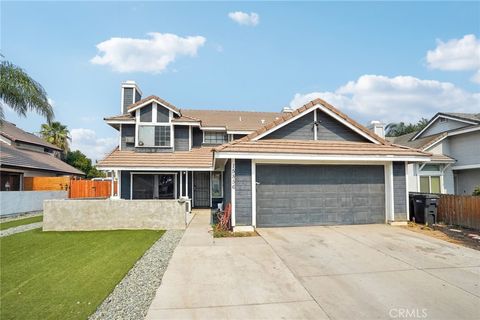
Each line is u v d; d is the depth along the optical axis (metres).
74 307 4.18
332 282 5.03
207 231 9.71
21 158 19.83
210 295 4.52
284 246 7.37
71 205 10.34
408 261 6.16
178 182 17.39
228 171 11.34
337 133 11.25
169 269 5.73
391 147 10.81
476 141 16.50
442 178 17.73
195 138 19.39
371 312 3.96
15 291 4.76
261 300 4.34
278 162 9.86
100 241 8.46
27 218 14.02
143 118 17.77
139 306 4.24
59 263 6.29
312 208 9.98
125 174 17.02
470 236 8.60
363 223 10.31
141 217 10.43
